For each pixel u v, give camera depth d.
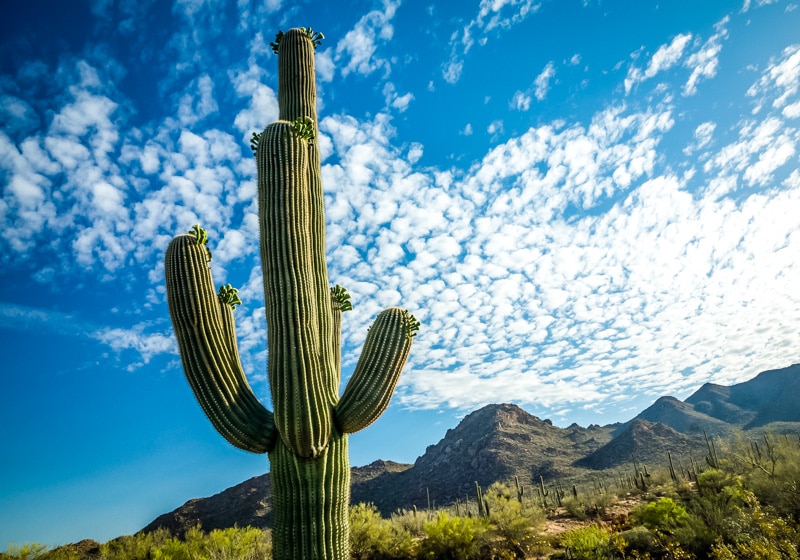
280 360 5.22
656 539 12.88
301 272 5.54
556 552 14.91
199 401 5.46
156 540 19.17
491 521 17.86
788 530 9.49
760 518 10.18
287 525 5.18
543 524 17.66
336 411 5.64
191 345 5.49
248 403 5.67
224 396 5.46
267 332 5.55
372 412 5.54
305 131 6.13
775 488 14.56
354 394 5.63
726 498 15.16
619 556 12.87
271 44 7.57
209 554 15.09
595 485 36.69
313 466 5.30
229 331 5.91
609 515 20.84
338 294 7.06
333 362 6.08
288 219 5.67
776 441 19.14
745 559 9.83
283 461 5.35
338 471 5.45
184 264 5.61
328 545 5.16
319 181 6.64
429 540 16.64
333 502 5.32
